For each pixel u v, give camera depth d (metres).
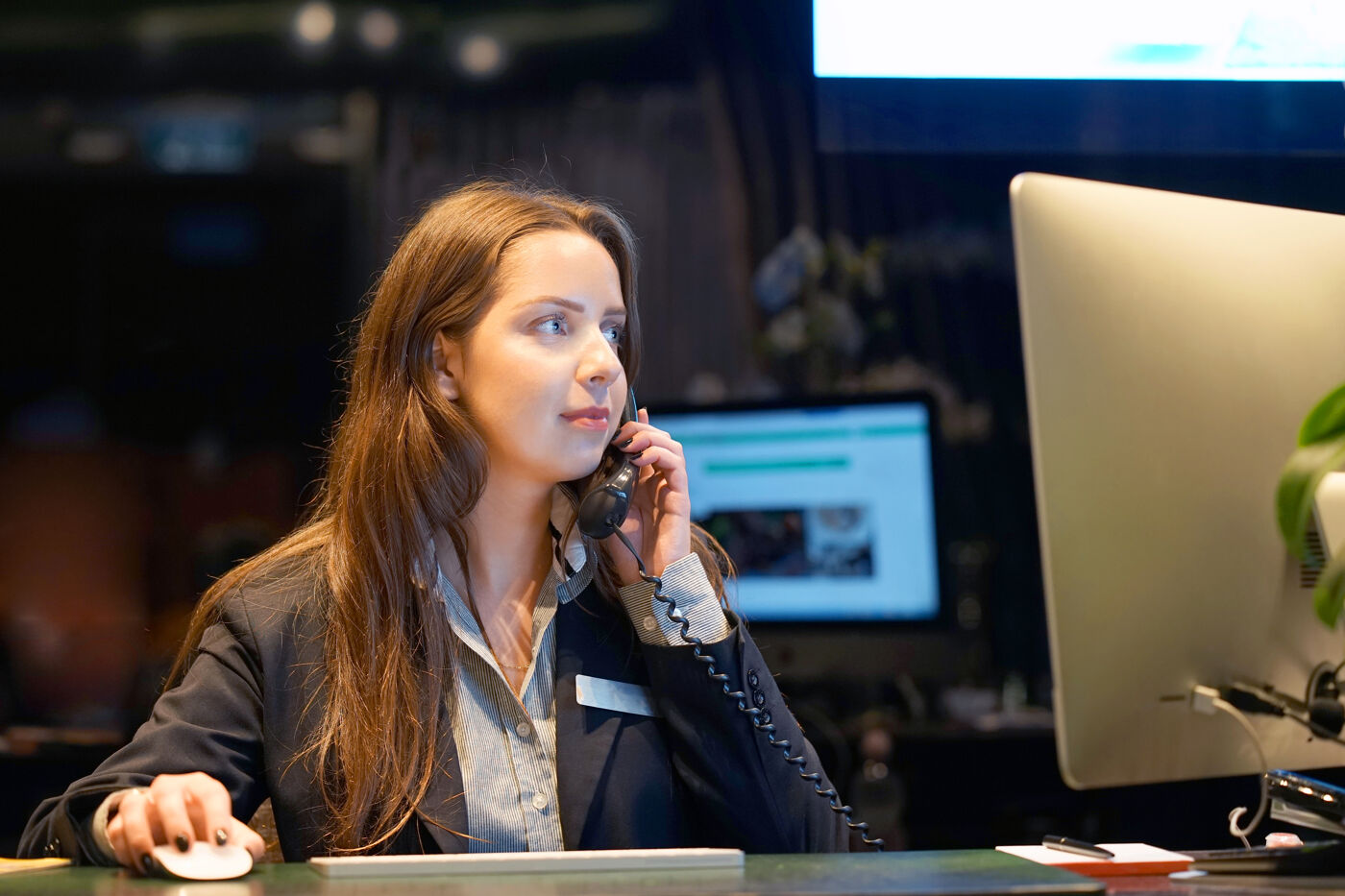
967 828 2.10
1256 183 2.17
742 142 3.62
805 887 0.72
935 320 3.40
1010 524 3.23
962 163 3.50
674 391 3.61
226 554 3.28
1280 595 1.03
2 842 2.23
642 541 1.19
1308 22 1.78
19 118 4.05
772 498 2.36
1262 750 1.03
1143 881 0.86
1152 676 0.98
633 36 3.62
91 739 2.33
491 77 3.74
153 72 3.92
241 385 4.48
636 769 1.11
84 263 4.50
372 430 1.15
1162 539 0.99
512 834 1.06
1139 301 1.00
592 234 1.21
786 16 1.95
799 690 2.37
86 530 4.38
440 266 1.14
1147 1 1.79
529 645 1.17
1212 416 1.01
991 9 1.81
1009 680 2.77
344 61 3.79
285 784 1.05
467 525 1.16
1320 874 0.87
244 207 4.42
